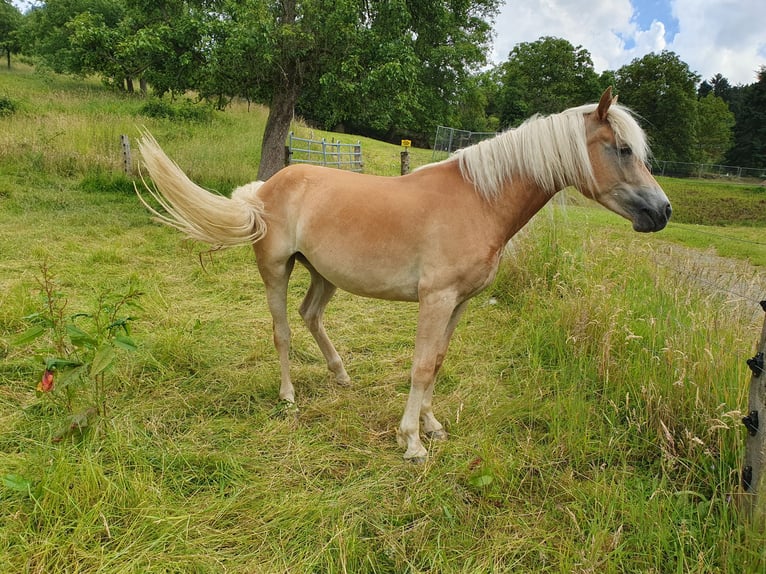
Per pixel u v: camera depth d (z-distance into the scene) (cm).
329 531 187
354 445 248
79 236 583
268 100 961
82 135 1011
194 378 299
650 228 219
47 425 238
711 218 1455
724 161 3825
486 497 210
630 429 247
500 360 345
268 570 169
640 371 278
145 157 242
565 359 322
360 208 233
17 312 342
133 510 187
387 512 201
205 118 1555
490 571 174
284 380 283
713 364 243
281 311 278
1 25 3203
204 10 793
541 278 441
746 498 185
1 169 813
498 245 232
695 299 340
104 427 232
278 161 914
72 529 177
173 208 252
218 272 509
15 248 508
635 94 3391
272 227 262
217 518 190
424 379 232
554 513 202
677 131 3381
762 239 854
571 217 735
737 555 171
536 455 237
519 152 225
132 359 307
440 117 2334
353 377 320
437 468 229
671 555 178
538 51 3875
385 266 232
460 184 229
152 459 221
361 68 789
